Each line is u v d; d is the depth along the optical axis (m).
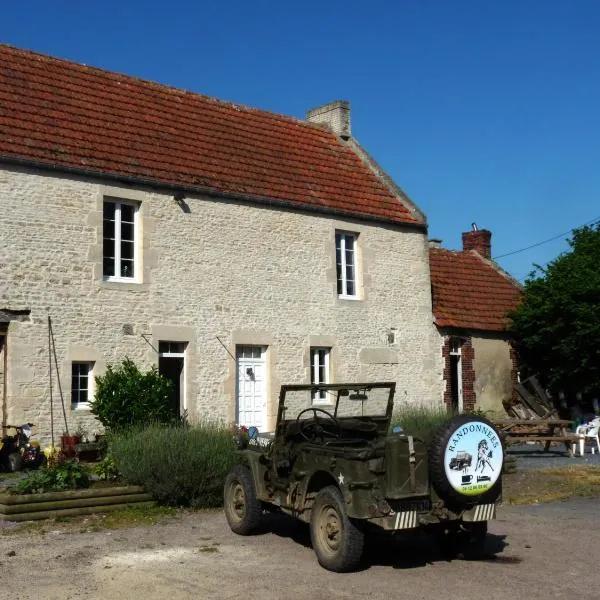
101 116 16.89
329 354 18.89
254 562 8.00
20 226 14.47
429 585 7.13
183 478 10.81
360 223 19.73
